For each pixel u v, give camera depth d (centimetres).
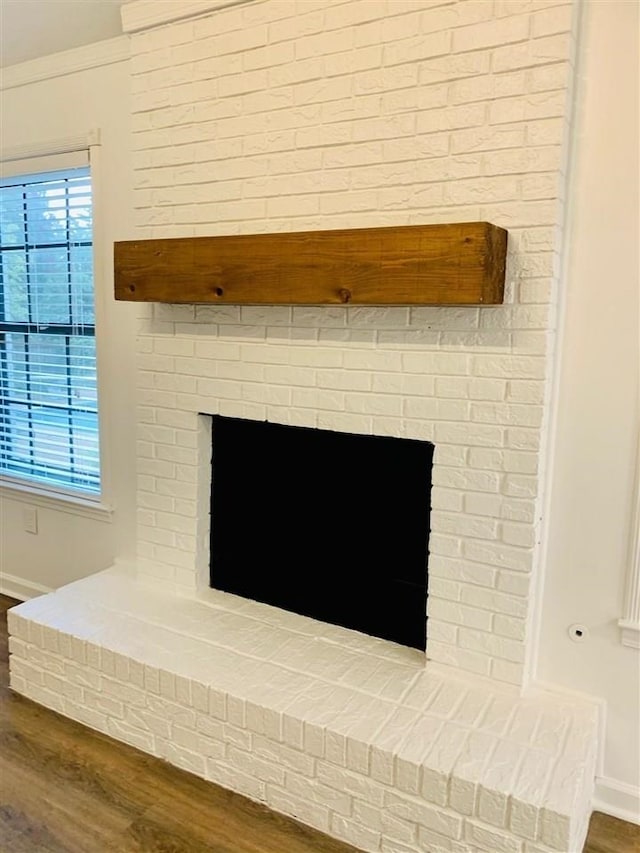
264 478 247
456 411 191
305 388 217
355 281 179
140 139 238
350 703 190
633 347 177
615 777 194
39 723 229
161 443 255
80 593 259
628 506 183
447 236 165
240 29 211
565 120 170
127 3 229
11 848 176
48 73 271
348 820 180
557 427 188
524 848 157
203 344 238
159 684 208
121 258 225
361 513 227
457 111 180
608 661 191
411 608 221
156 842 179
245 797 196
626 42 168
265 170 213
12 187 298
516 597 190
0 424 326
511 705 190
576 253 180
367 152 195
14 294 308
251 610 247
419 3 181
